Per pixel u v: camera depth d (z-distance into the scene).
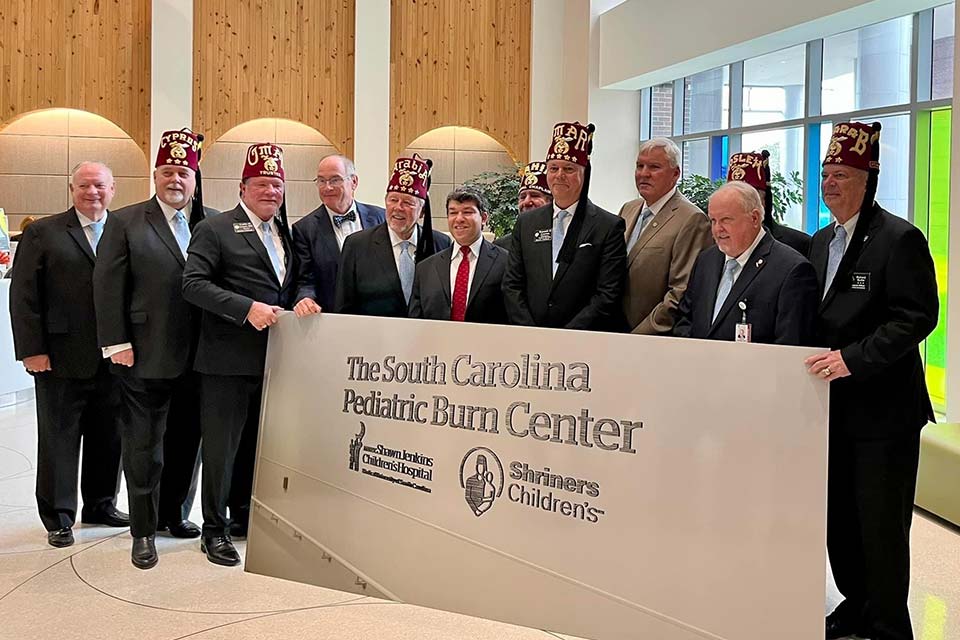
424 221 4.32
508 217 10.11
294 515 3.78
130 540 4.27
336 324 3.73
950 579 3.90
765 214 4.02
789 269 3.12
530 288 3.85
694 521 2.90
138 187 10.69
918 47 7.21
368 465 3.60
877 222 3.07
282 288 4.12
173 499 4.34
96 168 4.38
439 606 3.39
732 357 2.87
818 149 8.44
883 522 3.06
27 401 7.94
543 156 11.59
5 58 10.23
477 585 3.31
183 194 4.08
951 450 4.68
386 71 10.95
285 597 3.56
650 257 3.85
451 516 3.38
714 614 2.86
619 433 3.04
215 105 10.69
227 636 3.18
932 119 7.23
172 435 4.31
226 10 10.65
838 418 3.12
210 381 3.95
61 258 4.24
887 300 2.99
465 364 3.37
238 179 10.93
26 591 3.61
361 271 4.26
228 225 4.00
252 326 3.94
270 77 10.82
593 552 3.07
